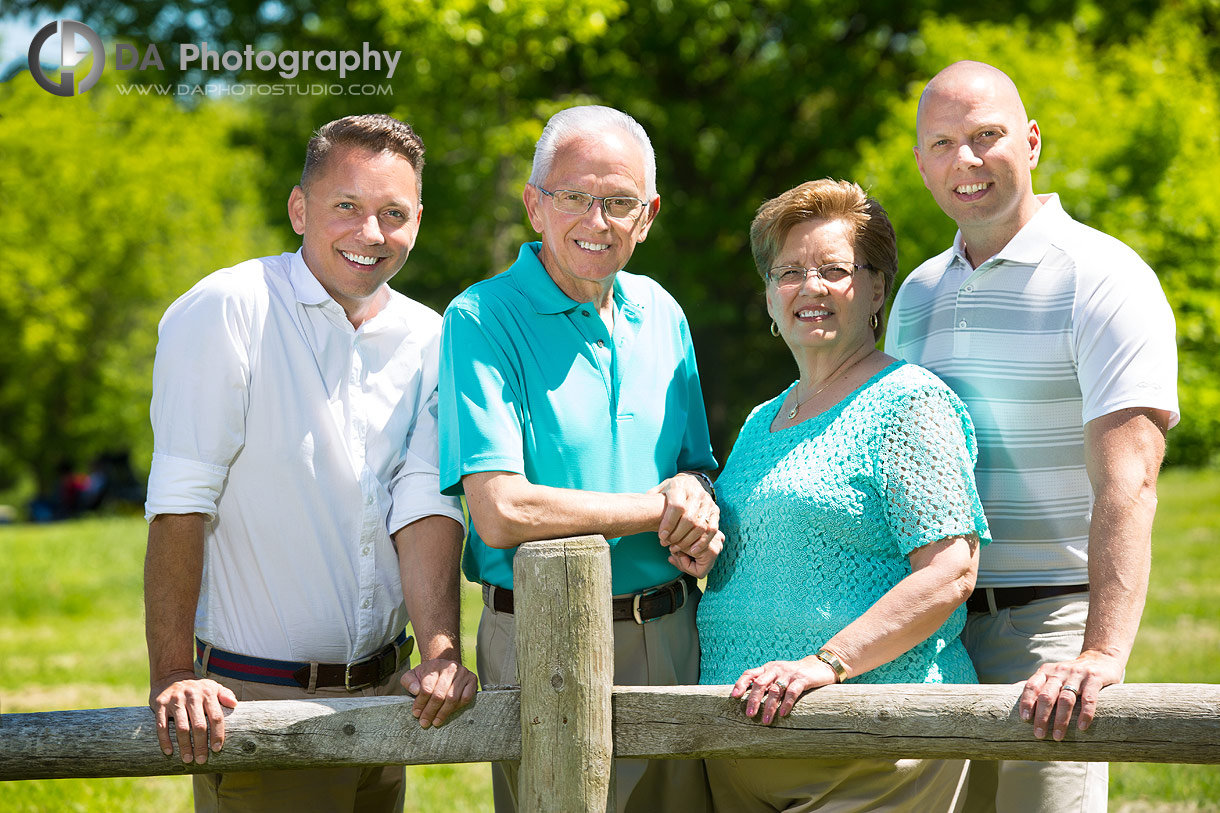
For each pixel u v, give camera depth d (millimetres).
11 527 15219
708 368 16281
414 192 2824
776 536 2559
